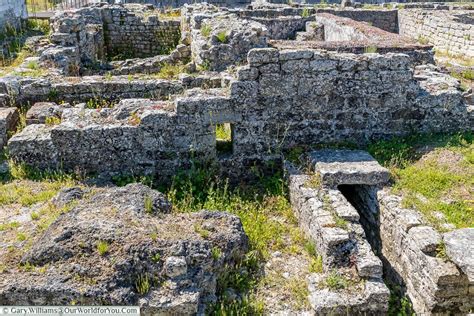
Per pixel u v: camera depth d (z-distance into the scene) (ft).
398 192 23.08
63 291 16.72
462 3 85.71
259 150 27.58
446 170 24.44
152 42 59.36
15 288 16.72
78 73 42.32
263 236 23.11
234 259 20.56
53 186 25.07
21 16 62.18
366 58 26.45
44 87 32.12
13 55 45.57
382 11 72.49
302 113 27.12
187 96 26.63
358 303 18.28
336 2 88.69
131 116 26.94
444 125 28.17
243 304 18.90
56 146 25.96
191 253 18.30
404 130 28.07
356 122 27.61
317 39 59.26
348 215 21.35
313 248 21.77
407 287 20.39
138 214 20.33
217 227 20.79
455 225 20.22
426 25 65.31
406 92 27.22
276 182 26.78
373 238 24.09
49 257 17.89
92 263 17.60
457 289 18.10
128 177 26.68
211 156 27.20
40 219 21.53
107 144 26.16
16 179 25.76
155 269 17.75
